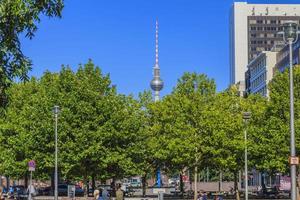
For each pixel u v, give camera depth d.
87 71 54.44
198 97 55.59
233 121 53.78
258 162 56.22
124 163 52.72
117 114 52.69
